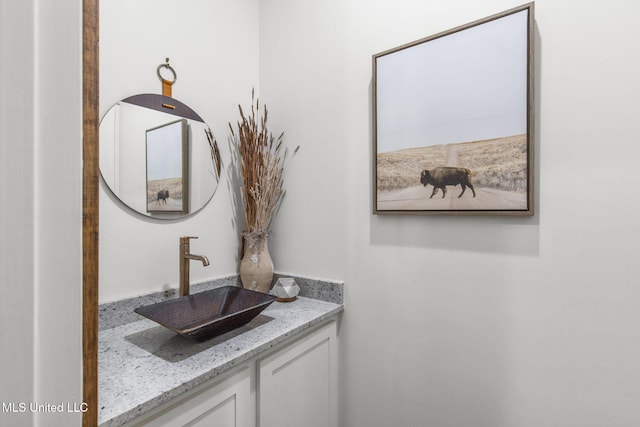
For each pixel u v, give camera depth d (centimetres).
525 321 103
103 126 113
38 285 37
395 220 129
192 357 95
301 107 156
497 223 107
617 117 89
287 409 119
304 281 153
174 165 134
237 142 160
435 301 120
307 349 128
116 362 92
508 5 105
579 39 94
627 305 88
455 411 116
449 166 114
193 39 141
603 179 91
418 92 121
